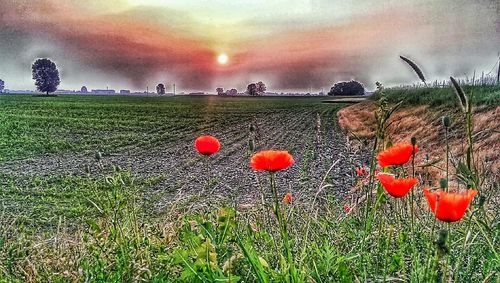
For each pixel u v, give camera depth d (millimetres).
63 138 30703
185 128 39188
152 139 31438
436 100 25453
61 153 24531
